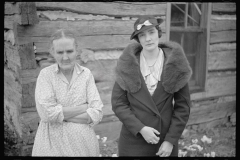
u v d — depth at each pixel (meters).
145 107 1.87
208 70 4.12
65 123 1.87
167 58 1.88
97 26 3.14
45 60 2.92
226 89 4.34
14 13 2.90
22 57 2.78
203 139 3.03
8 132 3.59
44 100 1.80
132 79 1.85
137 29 1.83
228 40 4.21
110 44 3.25
